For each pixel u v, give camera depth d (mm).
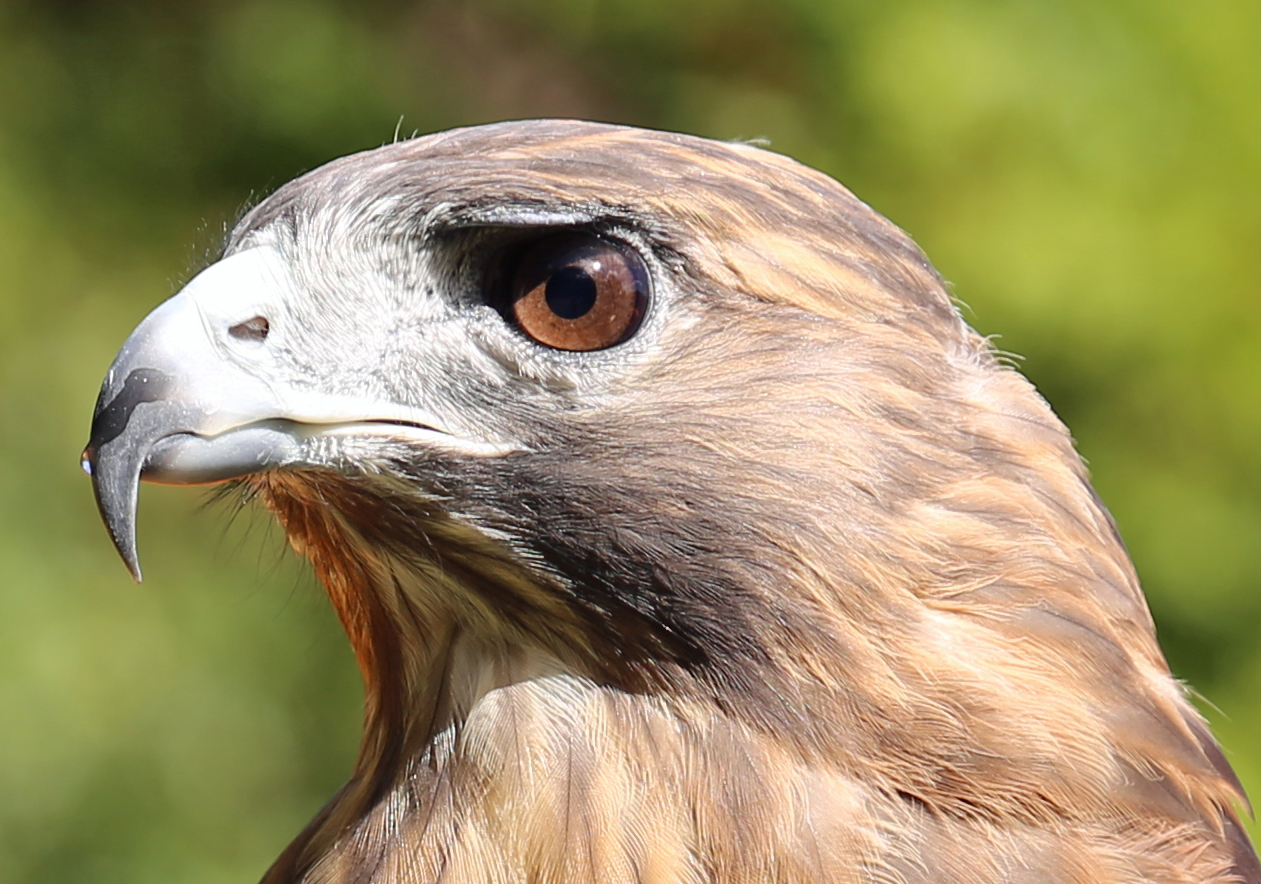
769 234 1377
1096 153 2035
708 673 1377
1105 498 2037
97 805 1970
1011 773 1373
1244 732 1982
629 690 1381
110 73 2387
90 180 2309
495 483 1379
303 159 2340
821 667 1374
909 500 1377
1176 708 1388
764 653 1375
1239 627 2057
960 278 1993
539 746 1380
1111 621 1383
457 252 1379
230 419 1377
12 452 2105
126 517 1374
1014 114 2035
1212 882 1378
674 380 1376
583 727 1380
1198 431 2064
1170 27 2082
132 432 1375
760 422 1376
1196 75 2070
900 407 1379
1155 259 2010
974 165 2043
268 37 2389
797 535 1374
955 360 1387
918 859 1370
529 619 1384
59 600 2025
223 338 1379
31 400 2141
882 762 1374
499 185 1374
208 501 1414
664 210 1374
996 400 1386
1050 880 1370
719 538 1375
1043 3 2096
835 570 1374
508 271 1378
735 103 2227
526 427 1379
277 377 1379
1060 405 2053
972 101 2031
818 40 2168
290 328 1381
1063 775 1374
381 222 1380
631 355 1376
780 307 1377
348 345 1380
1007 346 1991
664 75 2309
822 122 2133
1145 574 2025
